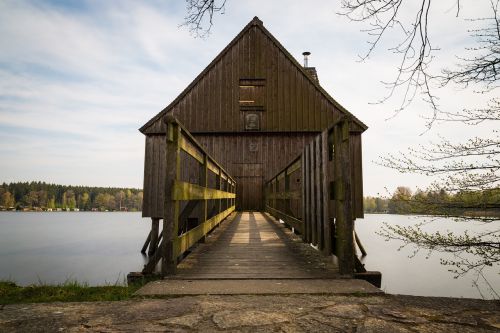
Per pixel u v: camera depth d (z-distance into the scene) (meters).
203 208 5.16
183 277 3.15
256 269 3.56
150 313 2.10
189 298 2.47
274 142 13.95
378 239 27.17
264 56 14.21
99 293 3.08
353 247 3.32
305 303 2.33
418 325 1.89
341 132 3.45
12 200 140.00
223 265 3.79
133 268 12.86
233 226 8.38
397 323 1.93
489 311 2.14
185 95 13.92
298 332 1.78
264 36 14.34
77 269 12.75
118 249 19.28
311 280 3.09
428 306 2.26
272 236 6.52
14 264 14.27
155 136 12.56
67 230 38.44
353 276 3.21
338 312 2.12
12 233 34.25
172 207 3.25
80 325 1.88
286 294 2.58
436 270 14.25
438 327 1.86
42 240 26.19
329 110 13.84
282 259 4.16
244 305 2.28
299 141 13.91
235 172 13.86
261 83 14.02
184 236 3.63
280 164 13.84
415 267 14.74
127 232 34.59
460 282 12.07
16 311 2.14
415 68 3.35
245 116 13.84
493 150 3.84
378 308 2.21
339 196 3.45
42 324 1.90
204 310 2.16
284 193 7.10
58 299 2.91
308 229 4.72
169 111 13.81
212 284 2.91
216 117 13.84
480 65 3.45
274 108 13.90
